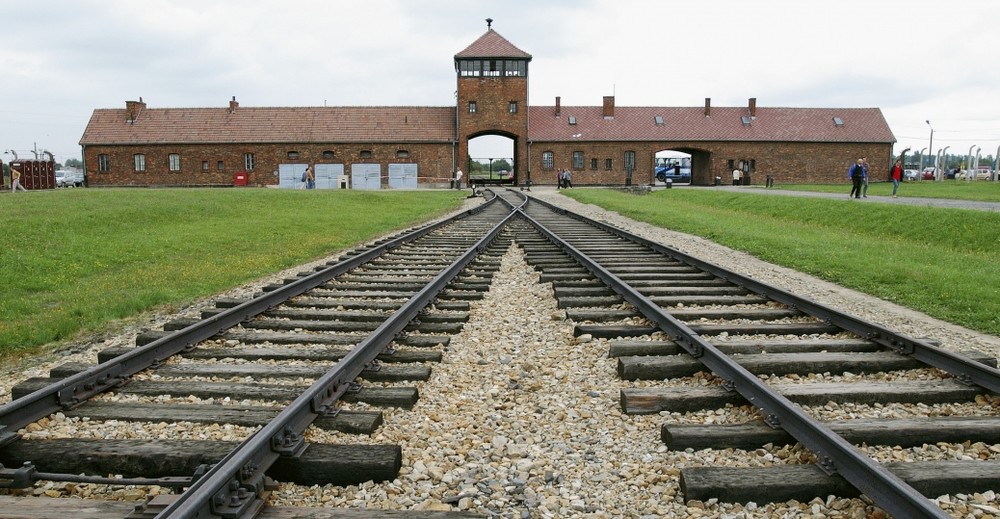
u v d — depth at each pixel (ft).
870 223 69.56
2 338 24.62
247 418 15.69
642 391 17.20
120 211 64.95
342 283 34.45
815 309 26.07
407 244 51.96
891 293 35.04
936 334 26.40
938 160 214.90
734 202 109.40
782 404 14.67
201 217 72.49
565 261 41.19
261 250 50.88
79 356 22.88
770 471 12.82
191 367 19.65
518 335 24.38
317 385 15.60
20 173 140.15
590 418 16.67
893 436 14.65
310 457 13.24
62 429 15.15
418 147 208.74
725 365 17.83
